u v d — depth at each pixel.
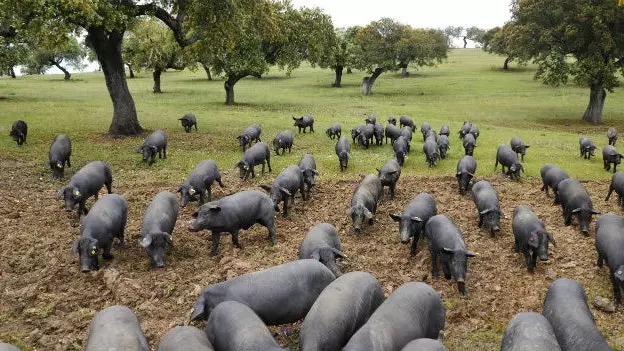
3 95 48.62
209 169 16.44
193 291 10.80
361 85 69.00
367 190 15.11
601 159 24.86
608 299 10.45
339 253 10.91
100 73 96.62
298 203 17.11
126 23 23.70
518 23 43.00
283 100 51.22
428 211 13.41
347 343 7.33
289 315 9.20
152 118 35.28
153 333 9.41
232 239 13.17
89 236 11.53
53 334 9.31
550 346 7.05
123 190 17.77
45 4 20.70
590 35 38.25
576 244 13.60
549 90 58.62
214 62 42.44
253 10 27.92
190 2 26.02
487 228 14.93
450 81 69.44
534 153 25.88
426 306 8.36
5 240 13.24
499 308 10.37
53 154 18.69
